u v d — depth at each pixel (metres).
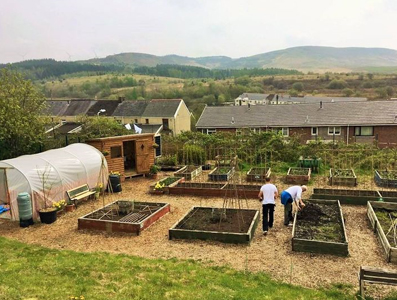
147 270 7.91
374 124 36.53
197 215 11.72
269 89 122.00
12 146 18.56
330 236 9.38
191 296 6.59
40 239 10.54
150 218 11.36
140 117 54.22
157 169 19.81
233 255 8.88
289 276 7.68
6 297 6.14
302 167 19.53
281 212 12.15
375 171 17.05
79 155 14.80
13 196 12.05
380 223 10.18
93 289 6.80
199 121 46.34
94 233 10.88
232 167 19.31
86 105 59.66
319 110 41.53
